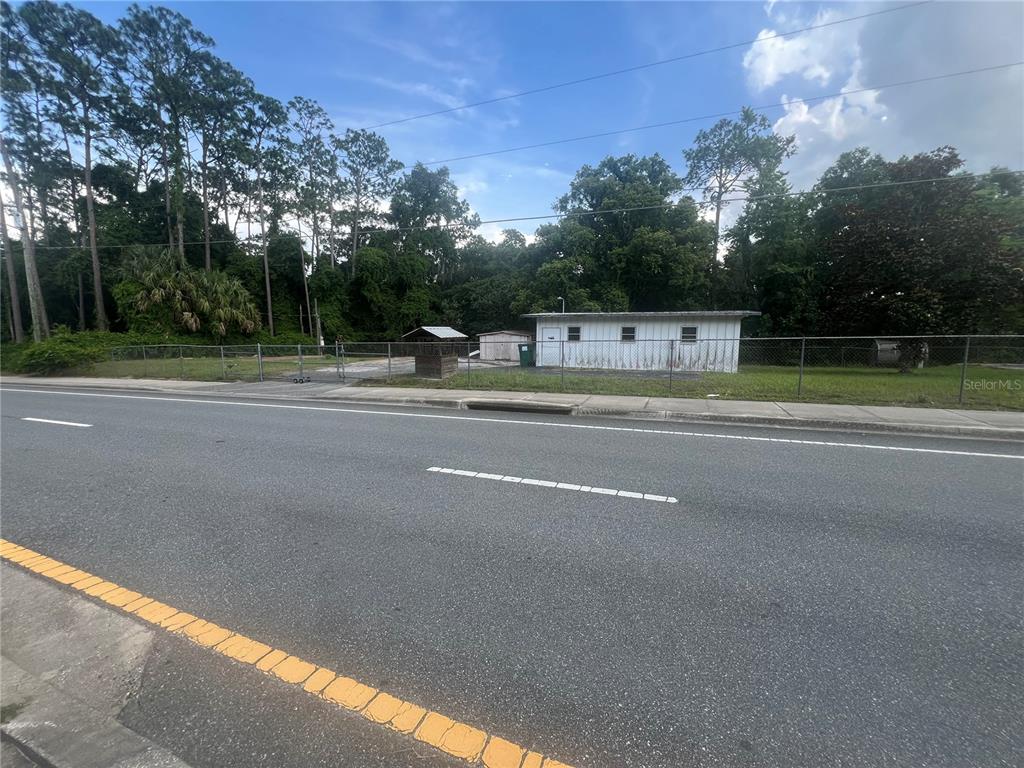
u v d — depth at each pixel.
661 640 2.54
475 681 2.27
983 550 3.55
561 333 23.58
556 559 3.43
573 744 1.93
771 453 6.35
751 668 2.33
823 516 4.18
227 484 5.11
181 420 9.05
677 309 35.16
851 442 7.01
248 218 49.62
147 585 3.13
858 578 3.16
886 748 1.89
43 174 39.41
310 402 11.88
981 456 6.21
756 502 4.52
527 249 41.91
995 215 20.42
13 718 2.06
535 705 2.12
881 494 4.74
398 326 51.03
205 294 39.34
